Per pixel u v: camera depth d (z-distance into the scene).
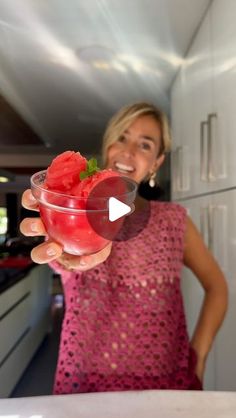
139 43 1.92
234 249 1.20
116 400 0.62
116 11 1.60
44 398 0.63
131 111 1.01
